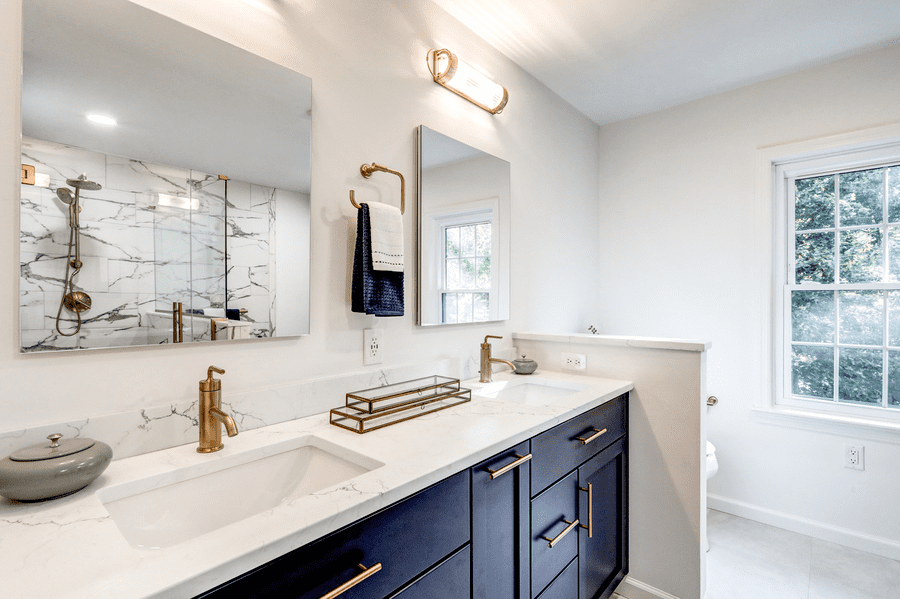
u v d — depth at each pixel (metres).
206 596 0.59
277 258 1.25
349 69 1.46
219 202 1.13
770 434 2.41
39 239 0.88
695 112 2.66
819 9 1.82
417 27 1.70
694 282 2.66
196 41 1.10
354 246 1.47
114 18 0.97
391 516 0.84
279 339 1.27
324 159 1.38
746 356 2.48
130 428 0.98
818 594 1.81
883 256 2.23
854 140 2.17
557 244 2.57
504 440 1.11
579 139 2.80
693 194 2.66
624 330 2.93
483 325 2.01
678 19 1.89
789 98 2.36
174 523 0.90
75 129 0.92
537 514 1.27
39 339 0.88
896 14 1.85
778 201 2.47
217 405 1.02
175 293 1.06
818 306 2.41
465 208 1.88
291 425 1.22
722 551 2.14
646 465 1.80
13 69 0.86
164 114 1.04
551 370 2.09
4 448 0.83
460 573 1.00
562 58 2.18
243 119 1.18
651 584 1.79
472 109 1.95
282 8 1.28
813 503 2.29
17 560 0.59
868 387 2.26
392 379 1.57
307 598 0.70
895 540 2.08
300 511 0.73
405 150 1.64
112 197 0.97
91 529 0.68
